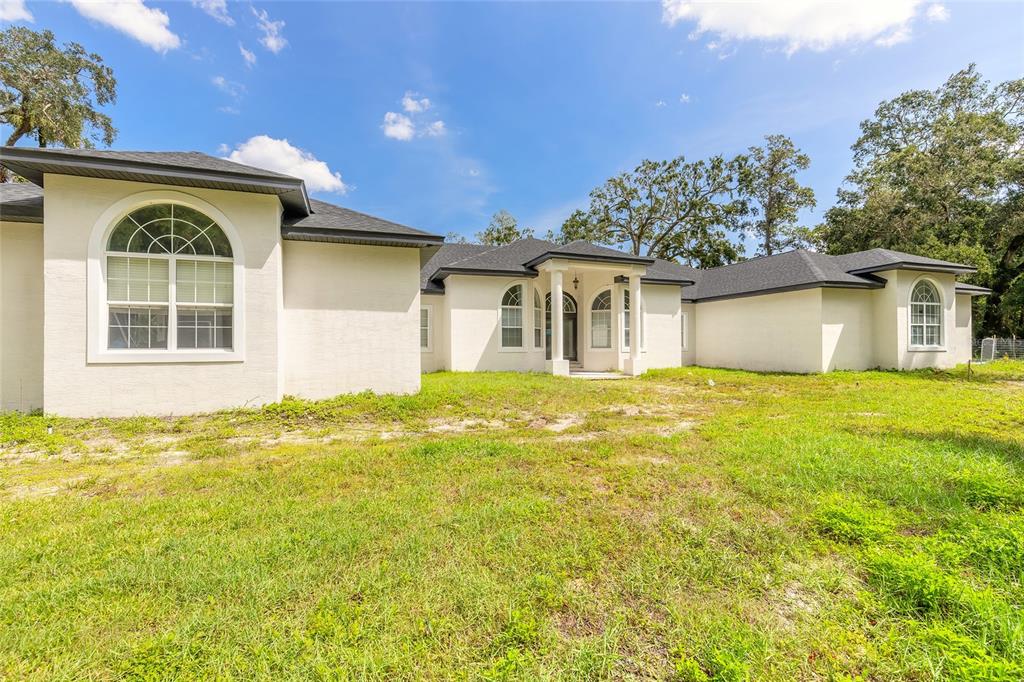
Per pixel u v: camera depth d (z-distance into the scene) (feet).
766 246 107.55
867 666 6.27
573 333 58.29
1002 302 80.53
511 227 139.44
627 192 104.78
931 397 33.17
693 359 64.85
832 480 13.85
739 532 10.43
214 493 13.15
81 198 22.98
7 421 21.62
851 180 100.68
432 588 8.00
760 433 20.86
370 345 30.99
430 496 12.66
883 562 8.61
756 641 6.69
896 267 48.91
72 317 22.74
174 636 6.69
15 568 8.68
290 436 21.58
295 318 29.32
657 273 62.34
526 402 30.63
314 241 29.53
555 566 8.89
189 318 25.31
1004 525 10.20
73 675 6.02
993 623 6.86
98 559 9.05
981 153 81.15
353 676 5.98
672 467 15.61
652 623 7.29
